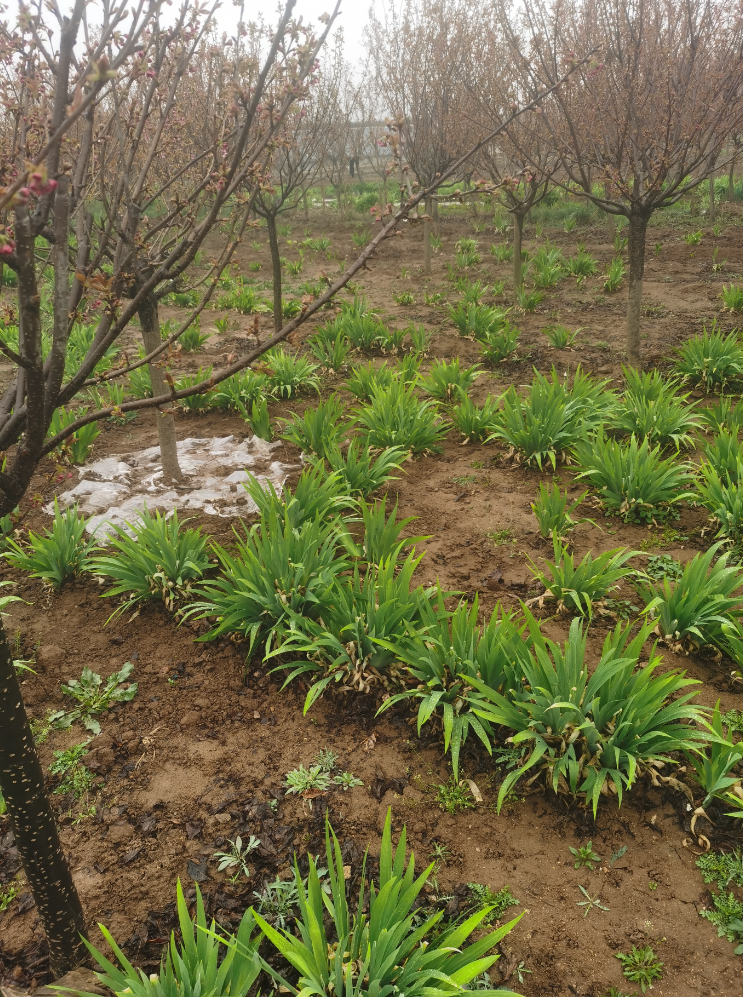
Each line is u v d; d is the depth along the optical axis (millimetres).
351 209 23094
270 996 2297
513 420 6277
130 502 5738
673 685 3041
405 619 3719
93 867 2840
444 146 12125
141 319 5453
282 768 3279
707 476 5070
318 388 8133
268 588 3873
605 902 2621
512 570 4777
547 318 11023
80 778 3250
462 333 10180
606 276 13172
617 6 6820
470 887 2686
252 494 4922
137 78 2604
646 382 6641
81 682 3848
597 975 2379
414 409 6598
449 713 3176
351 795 3121
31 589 4715
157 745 3441
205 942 2197
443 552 5020
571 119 7074
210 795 3150
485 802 3072
